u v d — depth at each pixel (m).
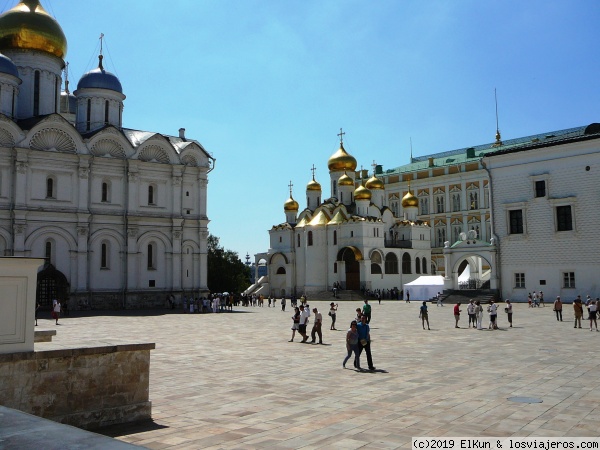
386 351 22.09
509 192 55.72
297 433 10.38
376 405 12.59
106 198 57.31
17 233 51.34
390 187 106.69
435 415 11.57
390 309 53.22
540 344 23.45
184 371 17.62
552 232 52.50
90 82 61.94
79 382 10.70
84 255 54.72
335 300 76.25
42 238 53.00
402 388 14.51
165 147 60.59
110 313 50.19
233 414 11.93
